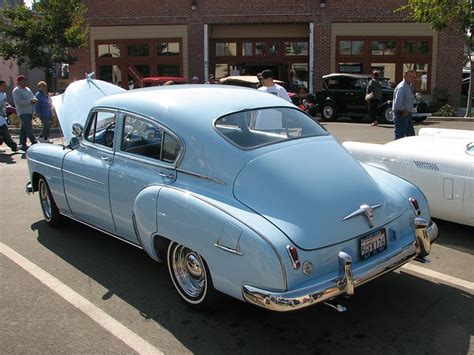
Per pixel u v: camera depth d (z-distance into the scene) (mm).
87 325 3680
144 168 4137
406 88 8844
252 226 3164
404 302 3990
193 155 3730
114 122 4559
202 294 3717
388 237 3668
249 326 3648
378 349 3336
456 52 22172
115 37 24156
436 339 3443
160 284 4383
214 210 3340
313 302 3061
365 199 3584
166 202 3650
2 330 3613
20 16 19281
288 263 3047
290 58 23922
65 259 4977
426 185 5434
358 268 3350
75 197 5051
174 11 23469
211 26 24031
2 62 26969
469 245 5223
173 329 3613
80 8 19938
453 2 16062
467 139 5781
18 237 5648
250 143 3676
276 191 3361
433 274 4523
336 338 3480
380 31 22453
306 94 21484
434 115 19609
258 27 23859
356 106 18859
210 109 3910
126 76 24359
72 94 6168
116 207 4418
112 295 4172
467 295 4102
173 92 4375
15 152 12016
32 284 4398
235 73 23656
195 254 3686
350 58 22781
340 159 3832
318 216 3299
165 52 23922
